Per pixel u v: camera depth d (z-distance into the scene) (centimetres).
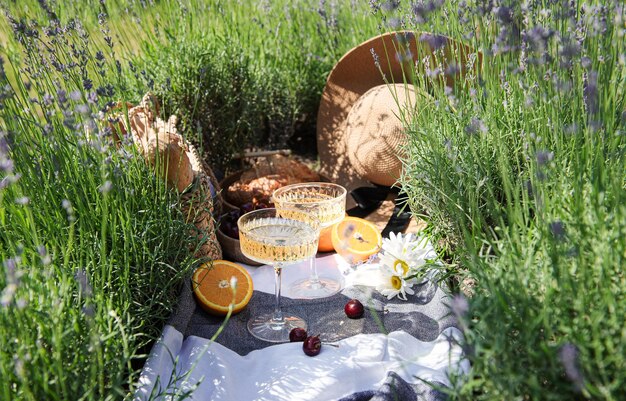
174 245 58
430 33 61
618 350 32
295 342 57
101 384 38
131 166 58
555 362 34
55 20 60
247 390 52
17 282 34
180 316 57
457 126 62
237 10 113
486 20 59
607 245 36
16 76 54
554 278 37
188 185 64
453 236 61
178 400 43
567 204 42
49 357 39
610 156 44
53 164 52
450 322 55
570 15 49
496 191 59
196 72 97
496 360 36
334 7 118
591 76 40
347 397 49
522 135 52
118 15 97
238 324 61
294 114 113
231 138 103
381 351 54
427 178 62
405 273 64
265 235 58
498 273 40
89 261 50
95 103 51
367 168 91
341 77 102
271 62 113
